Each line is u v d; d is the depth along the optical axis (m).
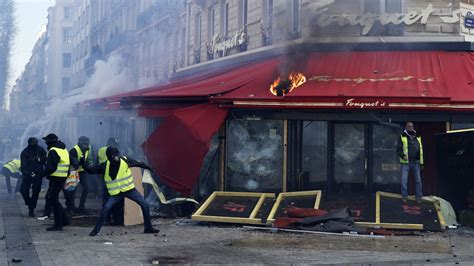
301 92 14.57
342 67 15.84
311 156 15.74
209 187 15.70
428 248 10.00
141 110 15.87
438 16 16.53
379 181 15.58
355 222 12.12
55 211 11.34
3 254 8.79
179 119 14.67
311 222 11.81
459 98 13.84
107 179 10.97
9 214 13.95
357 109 14.61
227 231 11.77
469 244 10.51
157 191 14.23
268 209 13.15
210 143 15.22
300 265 8.28
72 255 8.73
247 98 14.65
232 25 22.44
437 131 15.45
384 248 9.94
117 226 12.21
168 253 9.10
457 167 13.32
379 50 16.62
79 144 13.76
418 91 14.11
